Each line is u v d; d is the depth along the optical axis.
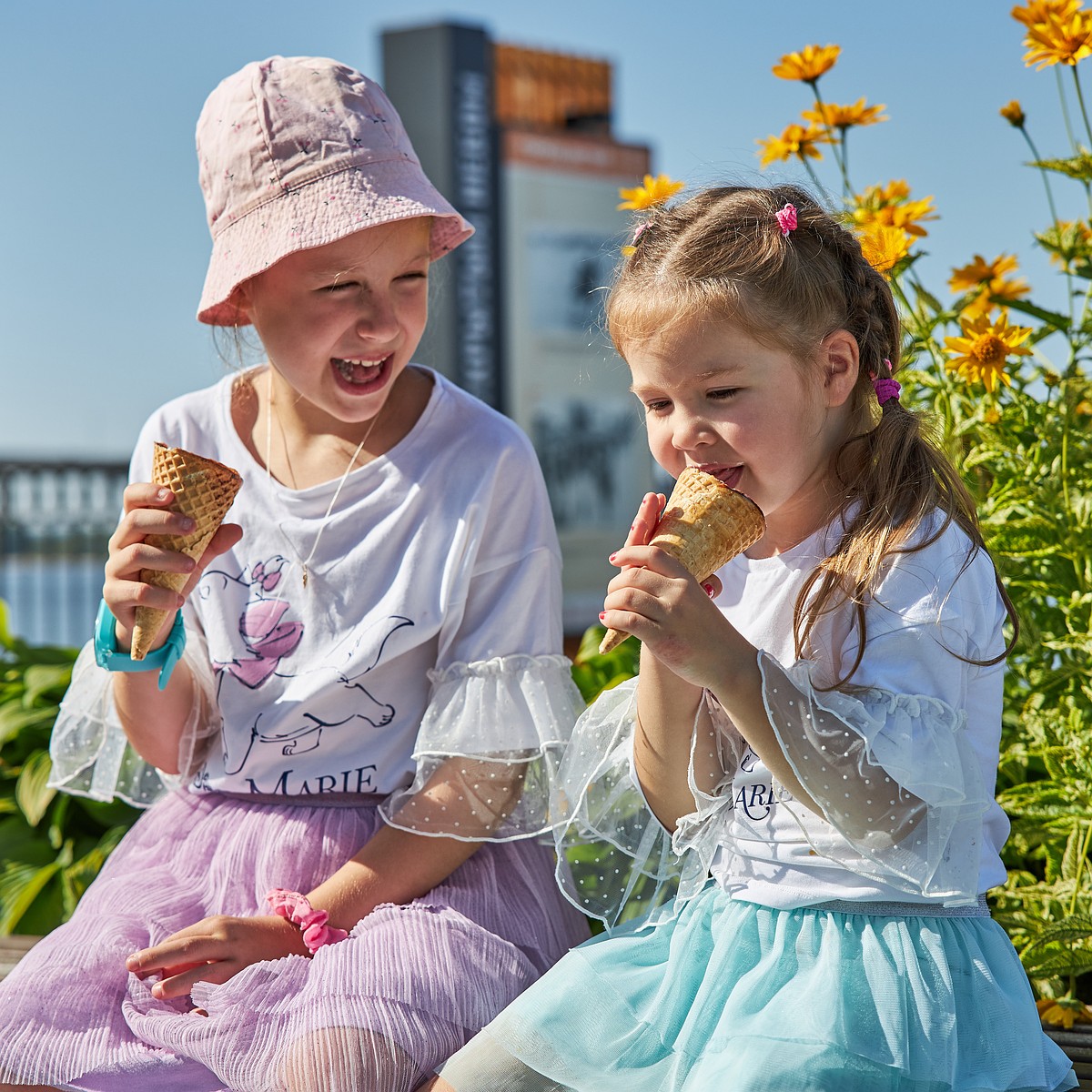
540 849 2.26
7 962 2.65
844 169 2.99
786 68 2.98
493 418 2.32
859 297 1.98
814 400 1.89
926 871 1.69
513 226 11.33
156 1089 1.87
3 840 3.49
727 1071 1.64
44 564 10.55
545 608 2.24
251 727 2.24
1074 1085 1.80
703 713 1.96
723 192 2.00
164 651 2.19
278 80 2.19
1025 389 2.80
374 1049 1.76
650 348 1.86
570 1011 1.81
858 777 1.69
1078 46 2.60
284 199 2.12
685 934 1.87
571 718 2.20
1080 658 2.52
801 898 1.79
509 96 12.37
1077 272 2.75
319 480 2.32
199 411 2.44
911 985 1.69
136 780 2.53
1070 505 2.58
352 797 2.21
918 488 1.86
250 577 2.29
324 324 2.11
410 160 2.23
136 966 1.90
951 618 1.76
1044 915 2.36
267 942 1.97
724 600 2.04
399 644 2.19
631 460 11.82
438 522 2.23
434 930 1.95
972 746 1.81
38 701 3.73
